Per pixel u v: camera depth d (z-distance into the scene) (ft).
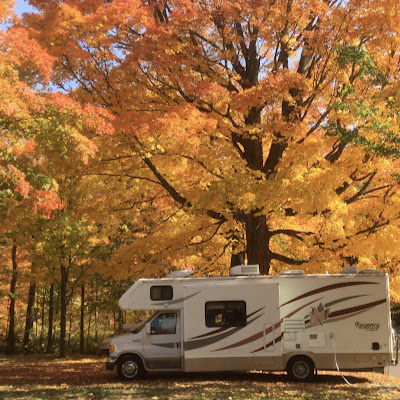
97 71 45.60
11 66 34.12
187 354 40.47
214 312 40.88
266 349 40.24
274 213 48.70
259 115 48.42
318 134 48.08
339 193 49.78
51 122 34.78
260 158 50.88
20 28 35.76
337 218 46.80
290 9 44.45
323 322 40.75
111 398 30.55
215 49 47.96
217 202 43.68
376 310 41.01
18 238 68.90
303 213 43.55
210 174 49.75
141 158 47.09
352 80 45.19
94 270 53.72
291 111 48.26
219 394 32.19
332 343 40.52
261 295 40.83
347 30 43.21
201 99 46.03
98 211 55.72
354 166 47.06
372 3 41.93
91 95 45.19
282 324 40.78
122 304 41.57
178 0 43.24
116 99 45.75
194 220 55.47
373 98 37.19
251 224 51.31
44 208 34.86
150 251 53.26
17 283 99.55
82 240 71.51
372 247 46.73
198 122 42.14
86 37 43.62
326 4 44.75
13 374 47.70
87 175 51.39
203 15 43.93
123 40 46.47
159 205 59.31
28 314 93.09
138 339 41.73
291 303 41.06
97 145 44.86
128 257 53.01
